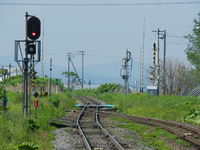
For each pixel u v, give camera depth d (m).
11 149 39.66
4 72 163.00
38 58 71.62
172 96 128.62
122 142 49.84
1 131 47.38
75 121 75.69
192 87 177.50
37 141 46.41
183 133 53.81
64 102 125.00
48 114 80.69
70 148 44.53
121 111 110.19
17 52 71.62
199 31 110.94
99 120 83.56
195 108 85.81
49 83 162.62
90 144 47.72
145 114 90.56
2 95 102.88
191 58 112.88
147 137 53.59
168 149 44.31
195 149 44.12
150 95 142.75
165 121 70.88
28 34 68.06
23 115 67.50
